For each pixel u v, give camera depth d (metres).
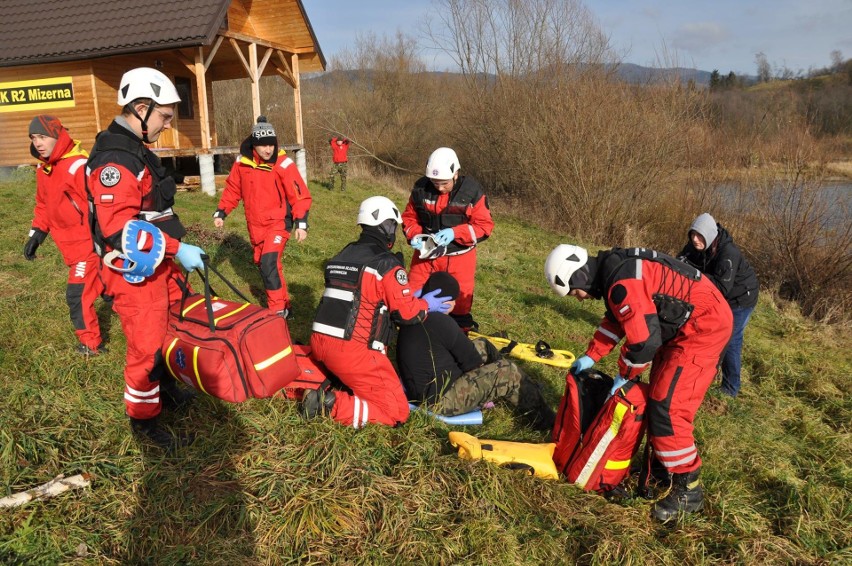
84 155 4.12
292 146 16.27
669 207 14.75
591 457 3.27
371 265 3.49
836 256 9.46
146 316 3.12
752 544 3.05
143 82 3.03
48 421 3.38
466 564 2.73
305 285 6.66
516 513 3.11
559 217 16.41
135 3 12.73
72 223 4.08
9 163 12.84
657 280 3.05
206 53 14.36
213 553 2.68
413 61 32.53
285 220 5.45
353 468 3.18
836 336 7.70
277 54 15.73
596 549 2.89
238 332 3.09
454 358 4.00
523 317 6.64
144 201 3.13
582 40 18.53
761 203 10.37
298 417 3.60
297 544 2.76
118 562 2.61
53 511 2.78
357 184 18.52
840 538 3.23
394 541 2.83
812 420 4.73
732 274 4.78
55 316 4.98
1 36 12.48
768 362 5.84
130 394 3.22
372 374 3.57
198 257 3.08
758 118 11.85
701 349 3.11
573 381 3.41
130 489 3.00
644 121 15.15
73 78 12.36
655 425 3.19
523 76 20.33
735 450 4.02
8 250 6.83
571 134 15.52
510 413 4.13
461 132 24.17
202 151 12.73
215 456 3.23
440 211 4.86
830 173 9.98
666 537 3.10
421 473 3.22
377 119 32.09
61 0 13.19
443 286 4.25
